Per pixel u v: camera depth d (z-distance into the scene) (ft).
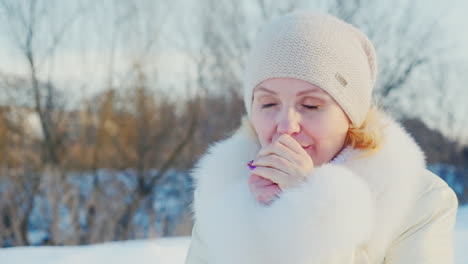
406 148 3.88
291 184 3.60
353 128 3.95
